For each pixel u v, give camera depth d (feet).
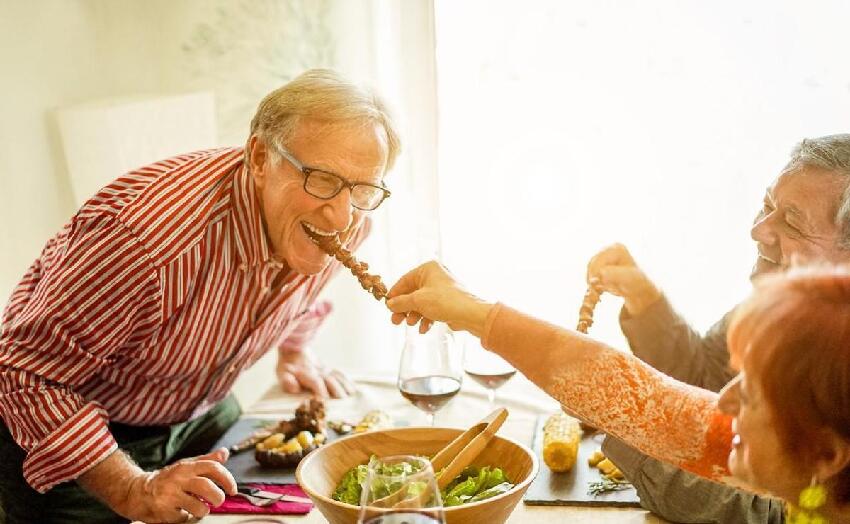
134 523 5.90
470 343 6.86
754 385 3.48
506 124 9.75
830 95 9.04
